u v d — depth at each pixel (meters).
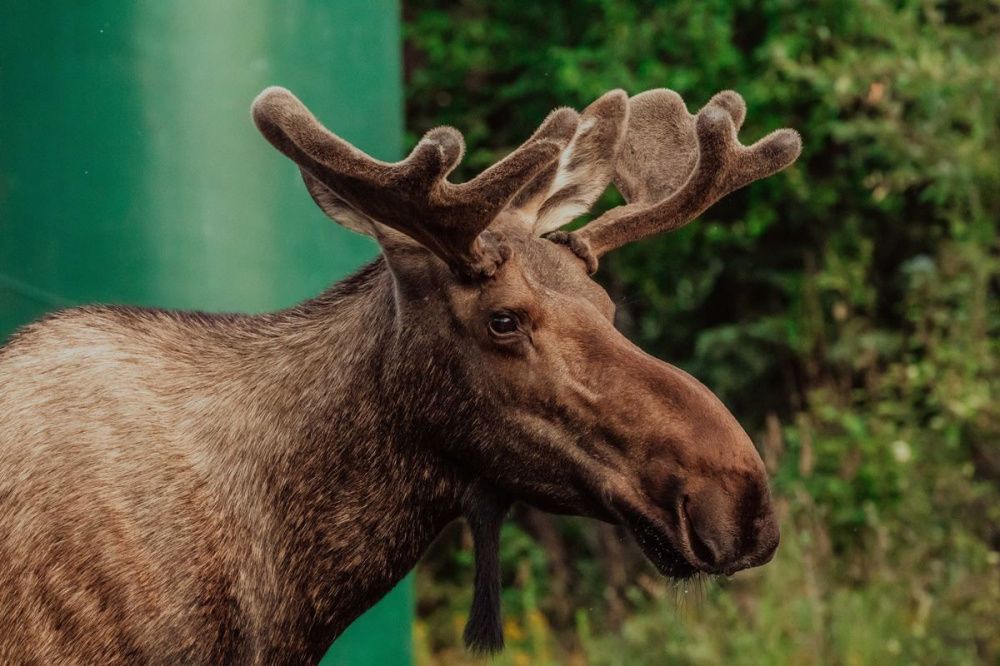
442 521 9.16
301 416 9.14
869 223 26.11
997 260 24.22
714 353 25.58
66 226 12.67
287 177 13.18
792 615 19.09
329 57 13.51
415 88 26.70
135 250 12.73
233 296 12.96
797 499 21.48
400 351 8.92
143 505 8.66
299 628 9.12
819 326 25.00
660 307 26.50
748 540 8.27
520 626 23.50
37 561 8.43
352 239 13.52
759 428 25.75
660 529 8.38
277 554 9.04
